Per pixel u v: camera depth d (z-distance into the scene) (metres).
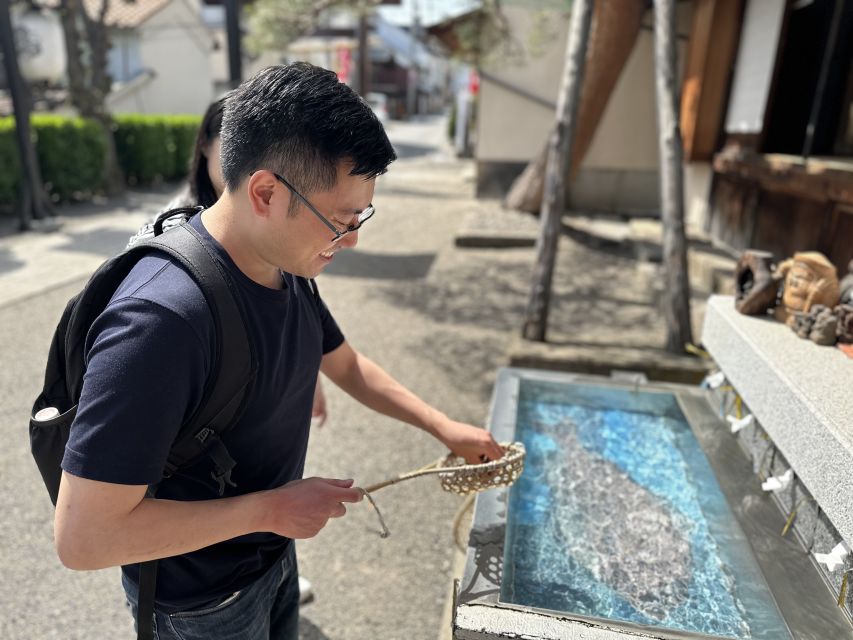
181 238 1.00
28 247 7.20
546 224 4.18
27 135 7.89
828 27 5.19
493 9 8.15
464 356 4.49
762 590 1.59
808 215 4.77
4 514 2.68
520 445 1.56
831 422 1.54
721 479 2.11
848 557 1.49
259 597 1.25
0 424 3.36
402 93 45.56
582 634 1.31
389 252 7.59
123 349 0.88
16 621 2.15
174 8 16.66
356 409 3.67
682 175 3.96
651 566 1.71
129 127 11.64
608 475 2.16
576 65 4.18
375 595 2.31
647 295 5.91
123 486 0.88
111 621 2.16
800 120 5.52
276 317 1.07
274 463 1.18
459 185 13.62
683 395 2.71
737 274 2.56
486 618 1.34
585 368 3.84
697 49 6.63
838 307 2.16
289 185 0.94
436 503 2.85
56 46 10.46
